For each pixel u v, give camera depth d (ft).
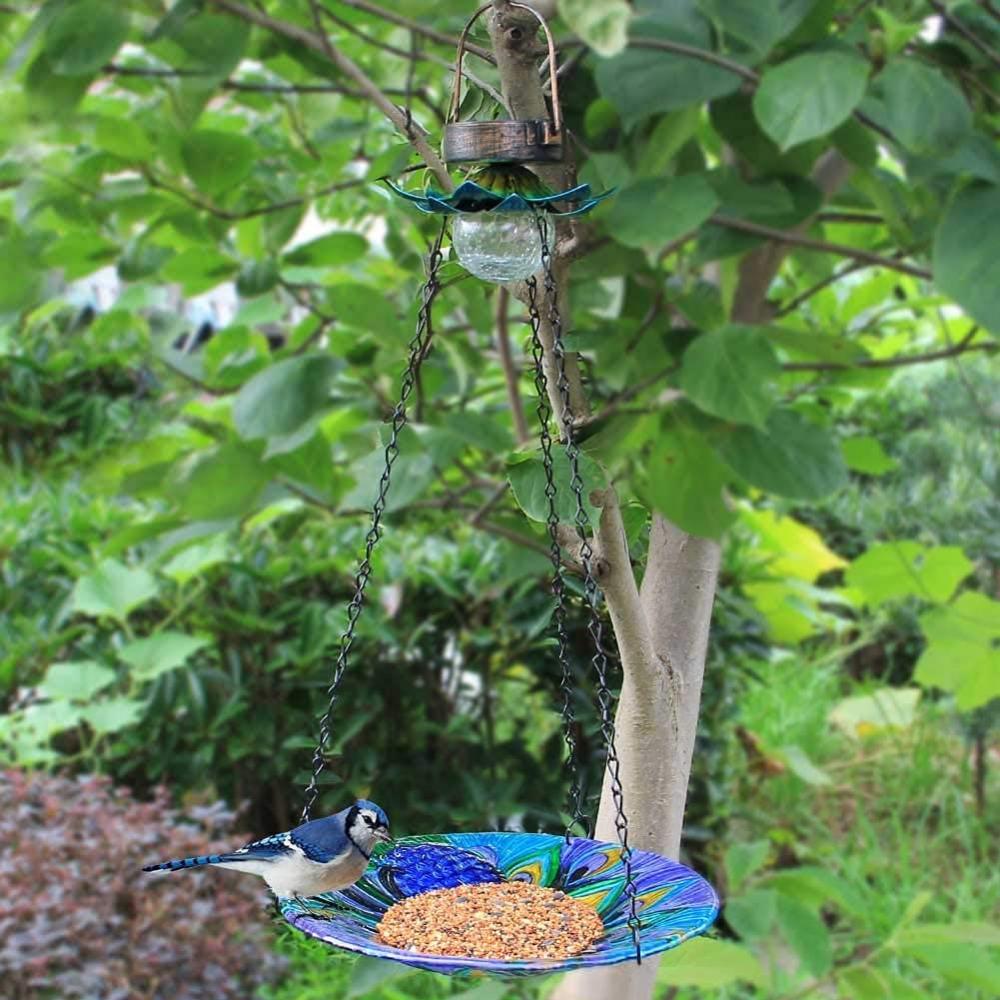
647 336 15.44
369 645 21.43
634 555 11.01
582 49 13.79
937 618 20.40
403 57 14.88
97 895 17.26
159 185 15.37
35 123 13.61
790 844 25.04
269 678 21.90
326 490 15.67
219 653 22.52
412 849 9.99
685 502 12.76
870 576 20.98
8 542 24.53
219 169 14.70
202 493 15.26
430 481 15.23
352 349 16.29
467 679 23.41
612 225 12.26
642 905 8.62
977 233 11.96
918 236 15.43
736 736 26.32
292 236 16.30
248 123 19.24
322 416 15.03
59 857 17.51
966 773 27.32
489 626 21.88
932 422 35.83
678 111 13.57
